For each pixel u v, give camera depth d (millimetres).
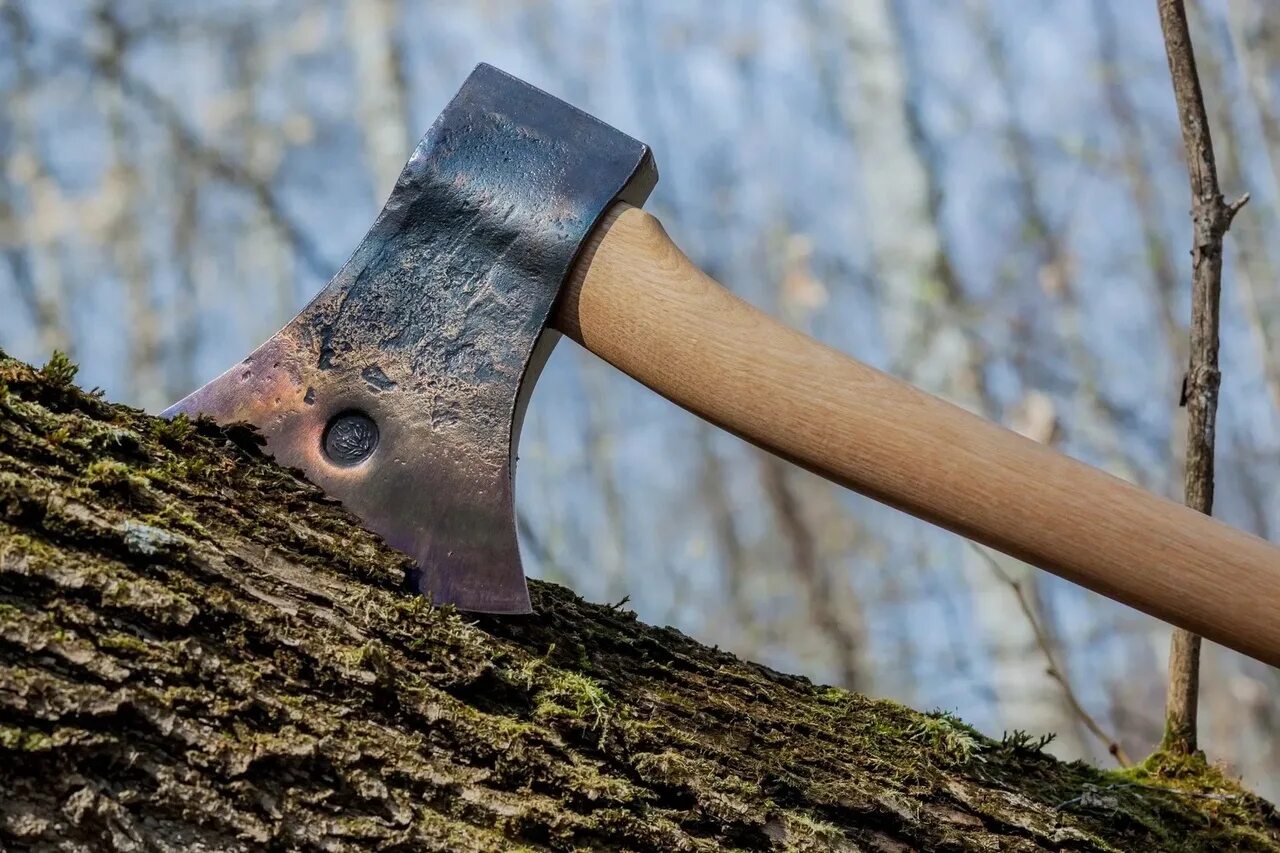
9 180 7129
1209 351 1436
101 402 1232
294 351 1269
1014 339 5406
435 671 1223
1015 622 4238
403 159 4379
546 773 1219
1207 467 1433
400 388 1266
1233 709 4910
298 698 1198
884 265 4316
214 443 1249
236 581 1206
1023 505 1259
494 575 1252
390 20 4477
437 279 1275
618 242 1284
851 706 1311
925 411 1268
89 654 1171
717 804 1234
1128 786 1349
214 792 1176
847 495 6270
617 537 6863
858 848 1254
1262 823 1357
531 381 1284
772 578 6457
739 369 1272
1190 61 1444
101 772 1167
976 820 1281
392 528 1254
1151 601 1258
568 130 1292
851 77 4344
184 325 7387
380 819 1192
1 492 1180
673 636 1310
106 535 1189
